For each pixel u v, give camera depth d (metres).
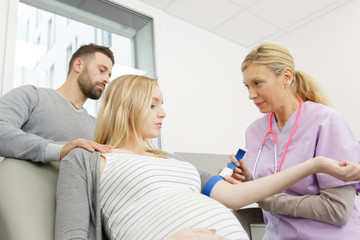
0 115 1.00
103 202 0.73
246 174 0.99
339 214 0.85
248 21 2.92
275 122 1.15
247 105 3.13
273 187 0.80
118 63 2.29
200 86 2.75
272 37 3.24
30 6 1.91
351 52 2.63
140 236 0.64
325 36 2.85
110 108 0.93
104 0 2.32
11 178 0.72
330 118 0.96
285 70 1.01
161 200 0.69
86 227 0.64
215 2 2.60
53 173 0.81
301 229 0.94
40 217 0.66
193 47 2.84
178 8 2.65
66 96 1.43
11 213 0.65
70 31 2.06
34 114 1.15
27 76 1.77
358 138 2.47
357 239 0.89
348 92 2.60
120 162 0.76
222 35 3.13
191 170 0.84
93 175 0.74
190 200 0.68
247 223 1.20
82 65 1.47
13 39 1.74
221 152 2.68
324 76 2.80
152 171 0.75
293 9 2.78
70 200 0.66
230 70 3.10
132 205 0.70
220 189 0.86
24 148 0.81
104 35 2.26
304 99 1.13
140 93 0.91
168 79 2.52
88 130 1.30
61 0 2.07
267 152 1.13
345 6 2.74
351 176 0.75
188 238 0.51
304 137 1.00
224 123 2.82
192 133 2.52
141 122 0.89
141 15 2.54
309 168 0.78
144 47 2.47
